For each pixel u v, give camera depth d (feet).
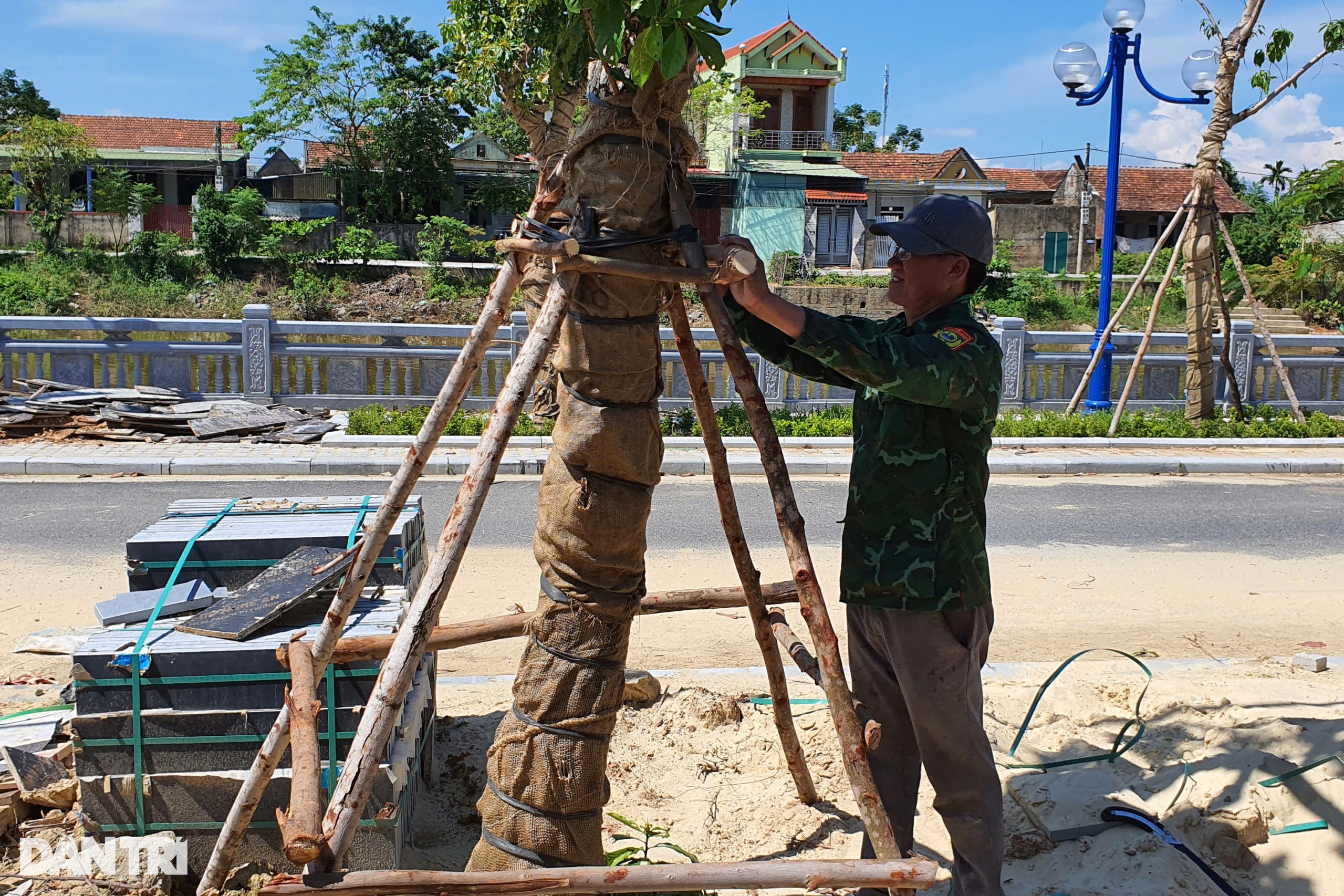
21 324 43.52
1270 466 40.63
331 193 139.13
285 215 129.08
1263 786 12.51
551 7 11.25
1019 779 13.24
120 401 42.06
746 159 144.77
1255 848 11.89
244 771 11.07
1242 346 49.08
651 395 9.03
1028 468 39.88
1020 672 17.99
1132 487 37.58
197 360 45.03
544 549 9.04
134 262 111.24
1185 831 11.98
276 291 109.29
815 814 12.77
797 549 8.30
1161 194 162.30
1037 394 49.44
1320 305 109.29
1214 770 12.96
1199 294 46.19
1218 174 45.44
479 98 32.58
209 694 10.98
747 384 8.59
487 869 9.11
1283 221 138.62
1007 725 15.34
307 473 36.35
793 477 38.06
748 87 138.41
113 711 10.92
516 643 20.33
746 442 41.98
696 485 36.35
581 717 8.93
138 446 38.73
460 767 14.25
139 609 11.84
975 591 9.58
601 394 8.73
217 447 38.96
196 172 145.28
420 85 123.13
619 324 8.67
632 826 11.91
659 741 14.92
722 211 145.07
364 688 11.23
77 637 14.79
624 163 8.49
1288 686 17.07
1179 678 17.60
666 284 9.04
